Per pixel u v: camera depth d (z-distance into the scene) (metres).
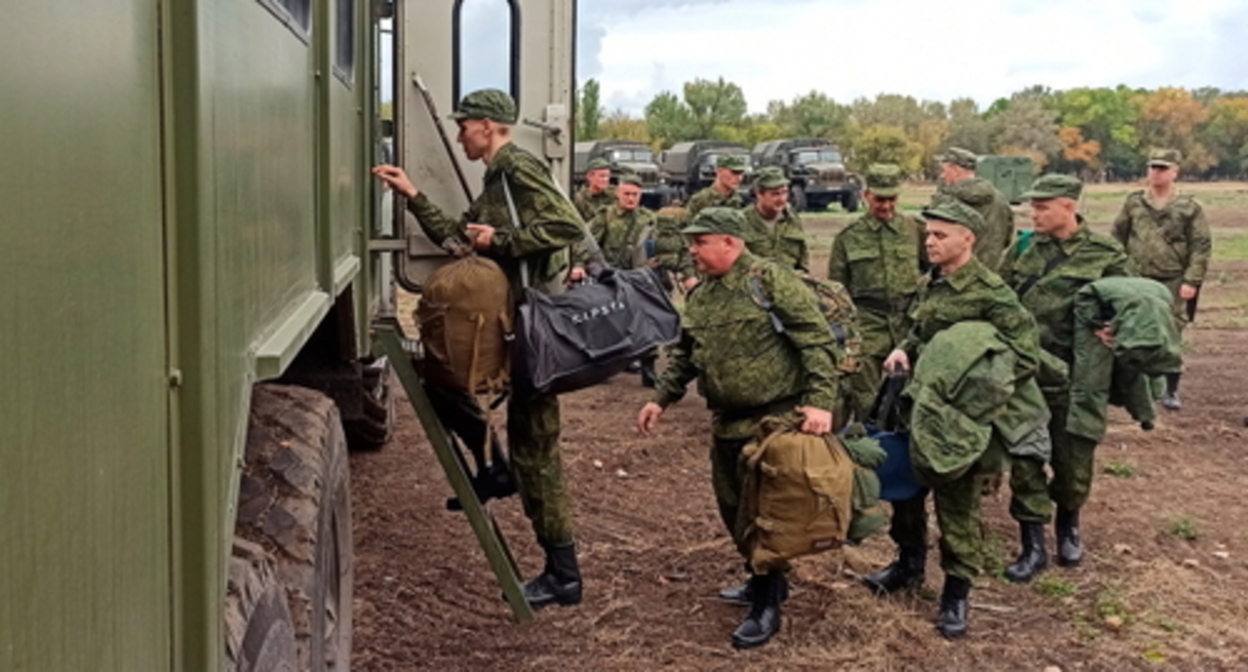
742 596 4.85
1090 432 5.17
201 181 1.29
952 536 4.54
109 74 1.06
